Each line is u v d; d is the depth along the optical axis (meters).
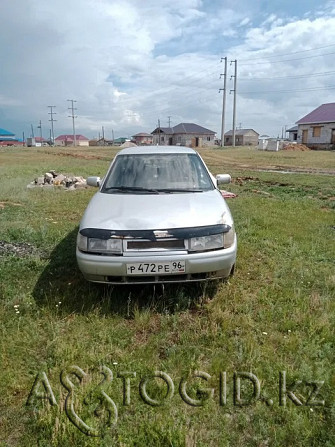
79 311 3.02
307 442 1.78
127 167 4.10
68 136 110.75
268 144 36.41
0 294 3.31
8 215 6.63
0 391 2.10
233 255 3.08
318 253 4.49
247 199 8.27
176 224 2.97
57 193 9.33
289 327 2.74
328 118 36.28
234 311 3.03
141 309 3.04
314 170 16.53
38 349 2.51
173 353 2.44
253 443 1.79
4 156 31.36
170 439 1.75
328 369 2.25
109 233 2.91
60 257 4.25
